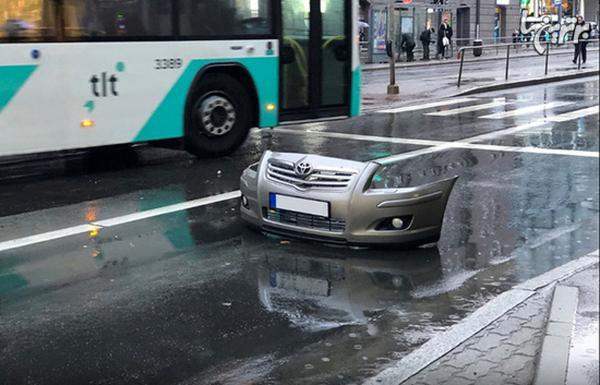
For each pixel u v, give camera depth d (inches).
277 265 241.6
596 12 2285.9
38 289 219.3
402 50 1460.4
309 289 220.8
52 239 269.3
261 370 169.2
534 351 174.2
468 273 237.6
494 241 275.3
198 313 201.9
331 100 484.1
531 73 1064.2
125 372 167.6
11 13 344.2
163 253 254.4
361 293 217.9
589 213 317.7
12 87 347.9
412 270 239.0
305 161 260.4
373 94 807.1
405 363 169.9
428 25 1531.7
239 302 209.9
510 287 224.8
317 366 171.0
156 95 396.8
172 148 434.0
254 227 277.7
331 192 252.5
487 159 432.5
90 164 409.7
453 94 802.2
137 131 391.9
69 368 169.0
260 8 437.1
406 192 250.4
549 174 394.6
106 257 249.6
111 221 294.4
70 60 363.9
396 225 251.4
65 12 359.9
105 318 197.9
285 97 458.6
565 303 202.5
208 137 425.4
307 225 259.1
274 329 191.6
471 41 1672.0
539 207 327.3
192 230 282.2
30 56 350.9
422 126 569.3
